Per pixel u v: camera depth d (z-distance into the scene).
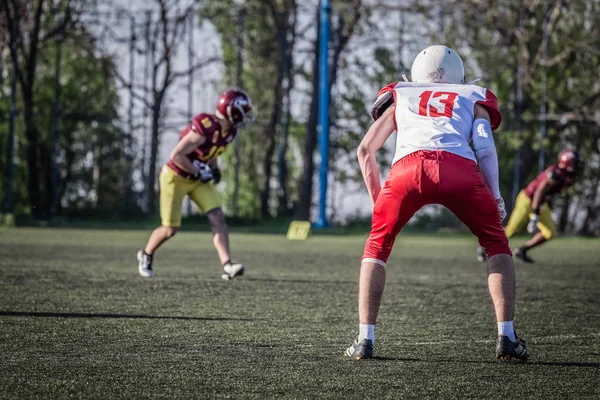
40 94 80.38
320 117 67.06
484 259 35.78
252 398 10.30
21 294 20.20
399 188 12.77
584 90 73.50
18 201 80.38
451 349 13.91
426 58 13.83
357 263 32.94
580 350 14.03
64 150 80.00
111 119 77.88
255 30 84.31
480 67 74.19
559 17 73.69
